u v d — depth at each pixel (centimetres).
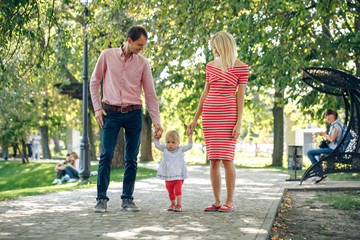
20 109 2445
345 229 478
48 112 3162
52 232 392
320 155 1036
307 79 1030
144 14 1009
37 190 909
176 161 548
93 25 1014
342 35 1261
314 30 1389
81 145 1231
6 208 570
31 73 982
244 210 549
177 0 977
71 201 662
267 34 1273
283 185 995
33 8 866
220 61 540
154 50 1074
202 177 1362
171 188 548
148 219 468
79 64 2048
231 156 536
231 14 1018
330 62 1308
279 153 2373
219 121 534
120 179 1275
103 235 377
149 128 3095
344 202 648
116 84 526
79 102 3244
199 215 503
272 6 1124
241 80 537
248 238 367
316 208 635
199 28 1059
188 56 1184
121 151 1944
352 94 952
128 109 527
